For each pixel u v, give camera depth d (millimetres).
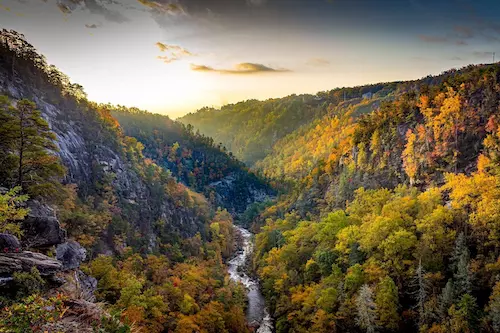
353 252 62625
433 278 50031
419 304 48094
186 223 115750
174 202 118500
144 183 107938
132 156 114062
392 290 50688
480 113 78688
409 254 56750
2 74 75875
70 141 81750
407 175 84188
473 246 53750
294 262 78750
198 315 55594
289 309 63781
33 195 36312
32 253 22547
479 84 84250
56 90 98500
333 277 60406
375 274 54812
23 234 25812
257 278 91312
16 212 24547
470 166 72375
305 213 112812
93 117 107375
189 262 87312
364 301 49188
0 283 18031
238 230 158125
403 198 69312
